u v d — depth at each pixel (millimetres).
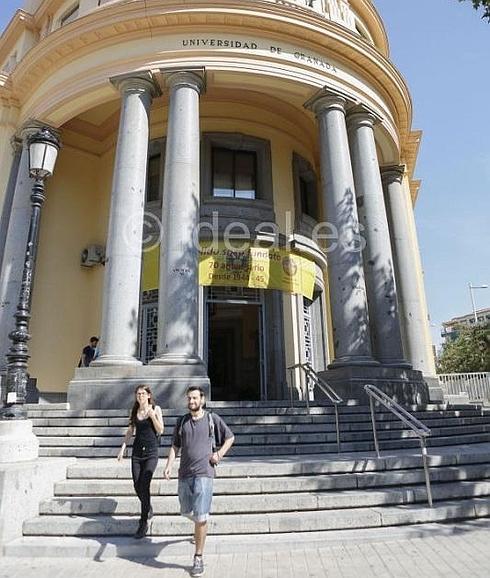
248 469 6434
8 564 4781
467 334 35344
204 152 14711
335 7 15117
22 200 12961
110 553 4969
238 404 9328
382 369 10875
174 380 9305
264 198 14805
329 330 15531
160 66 11516
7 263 12500
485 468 6934
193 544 5062
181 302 9930
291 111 15383
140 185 10961
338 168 11992
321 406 9523
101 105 15055
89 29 11891
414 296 14781
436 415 9898
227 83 12062
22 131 13461
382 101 14109
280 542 5055
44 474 5879
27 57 13289
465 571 4297
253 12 11719
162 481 6105
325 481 6156
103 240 15367
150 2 11469
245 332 14859
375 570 4383
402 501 5984
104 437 7996
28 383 12266
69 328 14523
